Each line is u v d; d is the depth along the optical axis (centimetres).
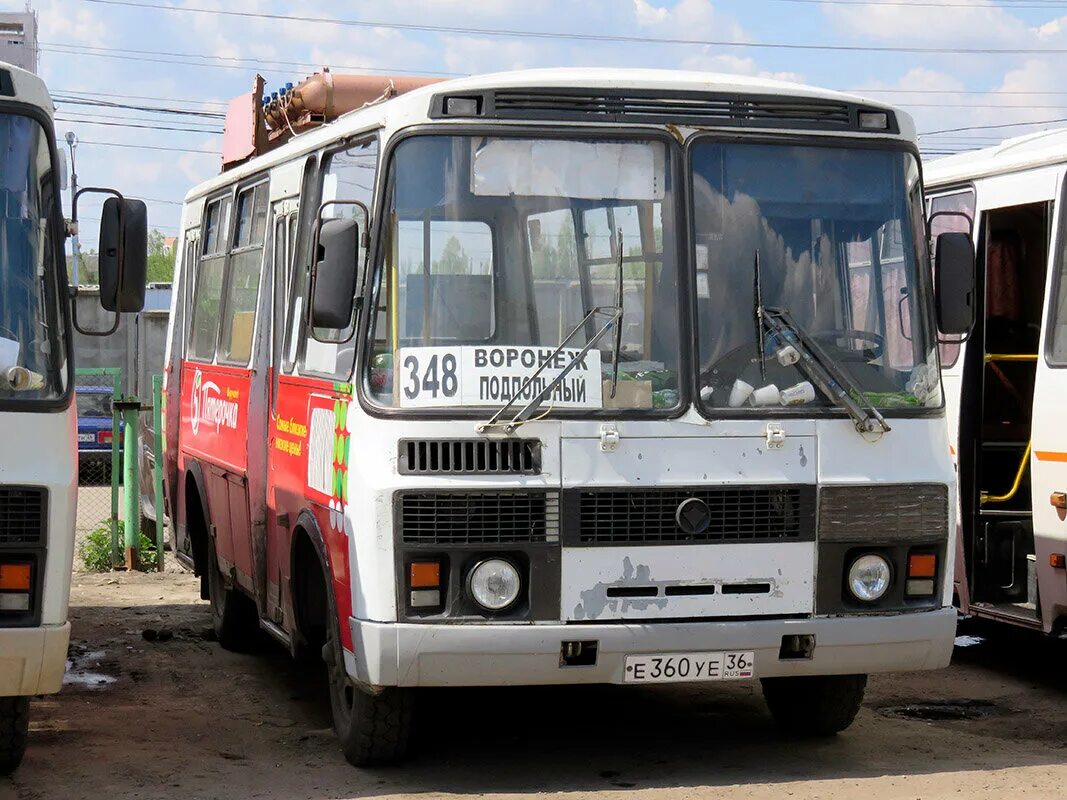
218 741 812
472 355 682
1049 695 941
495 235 693
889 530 711
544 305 690
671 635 680
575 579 677
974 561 1011
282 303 872
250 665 1034
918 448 720
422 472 671
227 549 1008
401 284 689
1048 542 910
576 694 926
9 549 640
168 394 1238
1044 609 919
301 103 955
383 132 708
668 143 712
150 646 1102
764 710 881
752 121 723
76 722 855
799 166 728
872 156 739
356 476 687
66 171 705
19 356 659
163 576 1456
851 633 699
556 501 677
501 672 672
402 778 729
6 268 668
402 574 669
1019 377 1047
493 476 674
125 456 1498
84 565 1498
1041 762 760
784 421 702
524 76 706
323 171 808
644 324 698
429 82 957
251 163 992
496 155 698
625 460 684
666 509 686
